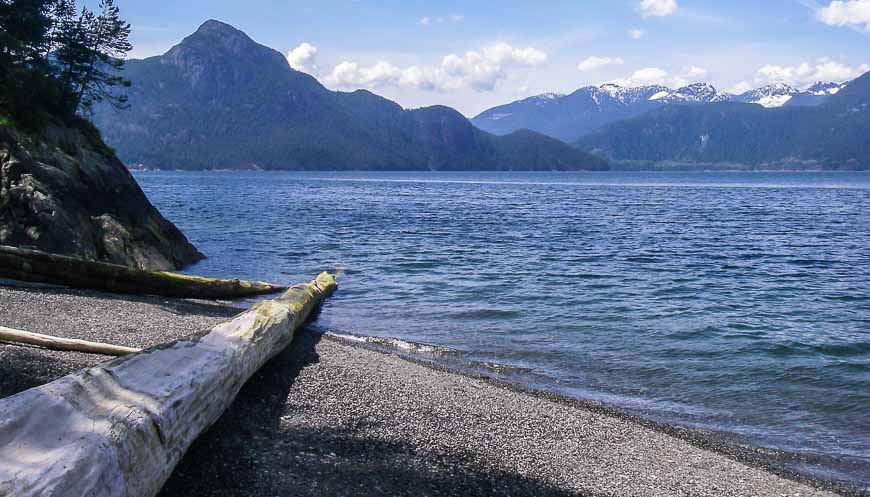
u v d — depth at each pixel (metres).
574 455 7.32
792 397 9.93
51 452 4.25
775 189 131.38
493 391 9.59
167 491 5.27
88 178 22.22
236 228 39.69
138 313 12.57
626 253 29.62
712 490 6.68
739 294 19.47
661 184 173.00
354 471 6.16
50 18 34.50
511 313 16.08
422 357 11.88
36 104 23.38
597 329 14.43
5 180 18.86
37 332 9.93
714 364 11.72
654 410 9.28
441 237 36.16
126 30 37.41
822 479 7.13
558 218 52.44
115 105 38.47
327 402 8.01
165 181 169.50
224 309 15.17
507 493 6.16
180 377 6.10
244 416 7.18
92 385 5.40
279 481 5.70
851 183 180.00
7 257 13.75
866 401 9.74
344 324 14.53
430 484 6.12
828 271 24.78
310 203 70.94
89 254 19.78
